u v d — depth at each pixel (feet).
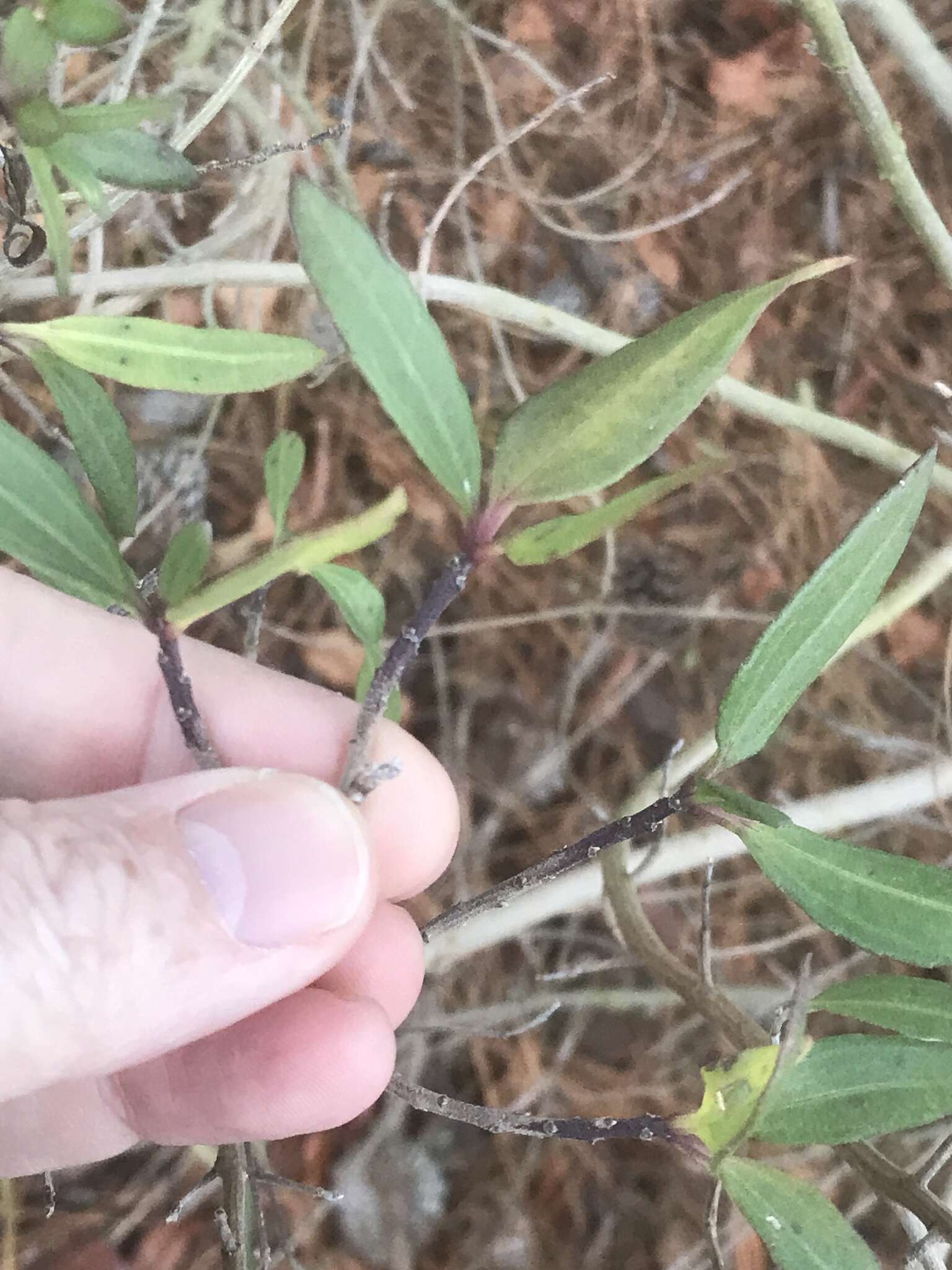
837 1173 0.65
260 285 0.57
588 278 0.85
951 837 0.78
